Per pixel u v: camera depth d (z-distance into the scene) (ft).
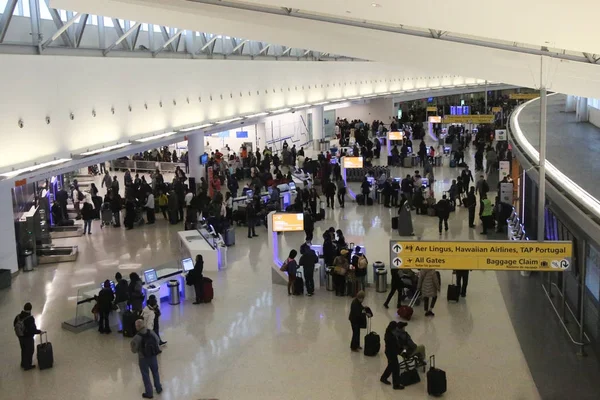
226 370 39.04
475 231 71.36
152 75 78.28
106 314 45.39
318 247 58.85
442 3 22.00
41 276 58.95
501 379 36.88
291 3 28.02
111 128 69.36
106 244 69.56
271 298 51.55
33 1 57.00
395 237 69.21
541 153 31.86
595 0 17.88
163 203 80.59
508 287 52.80
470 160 124.98
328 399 35.17
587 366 33.99
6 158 52.11
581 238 35.83
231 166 108.17
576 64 32.37
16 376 39.09
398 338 36.40
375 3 24.17
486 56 36.58
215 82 94.89
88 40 66.95
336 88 142.10
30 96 55.42
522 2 19.70
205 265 59.06
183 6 42.57
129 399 35.88
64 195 80.48
